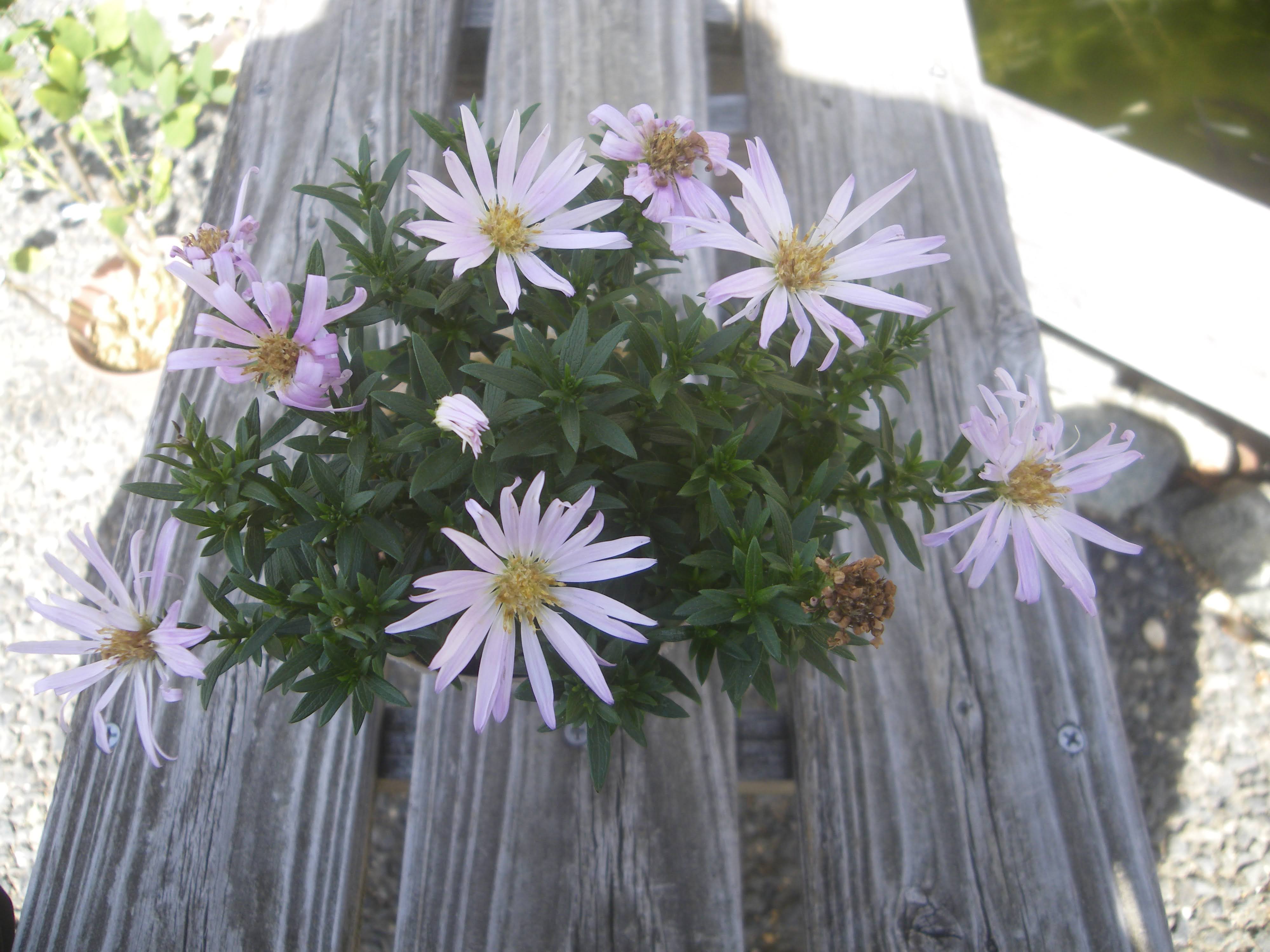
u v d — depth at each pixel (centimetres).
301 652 21
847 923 27
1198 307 41
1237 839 47
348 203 24
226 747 29
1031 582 22
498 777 28
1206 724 50
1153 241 41
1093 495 53
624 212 24
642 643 21
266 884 28
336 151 35
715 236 21
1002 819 28
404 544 23
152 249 61
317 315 20
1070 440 54
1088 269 42
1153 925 27
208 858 28
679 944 27
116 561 30
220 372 20
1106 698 29
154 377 56
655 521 24
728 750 28
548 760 28
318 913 27
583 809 28
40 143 67
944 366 33
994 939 27
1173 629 51
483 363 22
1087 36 64
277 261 33
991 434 21
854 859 28
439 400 20
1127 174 41
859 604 20
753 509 21
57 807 28
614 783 28
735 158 47
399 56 37
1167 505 53
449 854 28
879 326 24
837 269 23
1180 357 42
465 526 23
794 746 30
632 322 22
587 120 36
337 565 22
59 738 50
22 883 48
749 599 20
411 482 21
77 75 55
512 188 22
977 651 30
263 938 27
